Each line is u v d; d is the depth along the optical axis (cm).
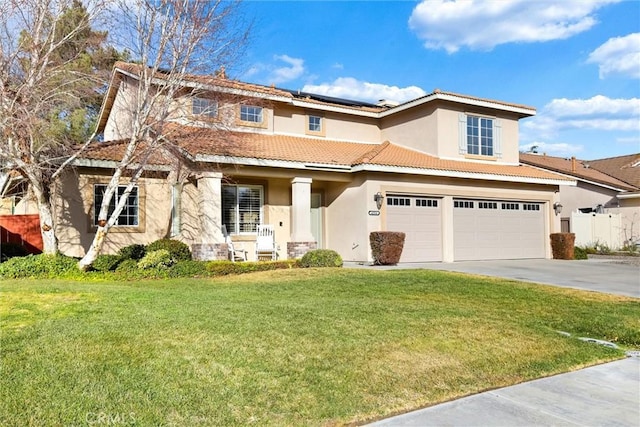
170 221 1652
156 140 1356
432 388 517
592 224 2569
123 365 514
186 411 430
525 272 1559
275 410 445
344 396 481
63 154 1360
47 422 396
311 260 1574
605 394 520
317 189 1997
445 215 1944
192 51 1393
